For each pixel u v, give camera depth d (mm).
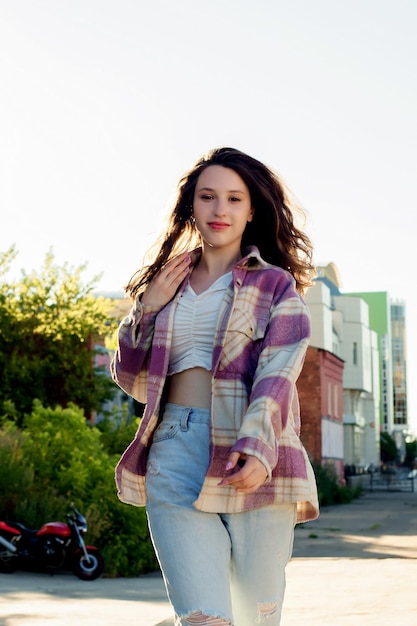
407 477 89500
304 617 7125
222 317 3416
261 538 3303
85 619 7125
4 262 25656
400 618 7016
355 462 73125
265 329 3406
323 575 11086
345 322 72562
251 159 3639
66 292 25609
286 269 3719
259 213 3693
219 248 3578
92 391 26125
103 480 15219
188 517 3273
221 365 3385
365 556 16172
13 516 14398
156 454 3420
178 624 3248
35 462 15789
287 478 3316
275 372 3254
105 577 13945
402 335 180750
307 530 24891
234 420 3332
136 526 14734
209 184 3562
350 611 7484
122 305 28328
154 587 11555
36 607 8234
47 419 16844
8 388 24906
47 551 13047
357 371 72375
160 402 3500
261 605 3336
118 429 20281
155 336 3494
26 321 25406
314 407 52031
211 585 3184
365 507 39969
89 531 14078
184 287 3551
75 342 25922
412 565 12414
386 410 147250
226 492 3268
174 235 3812
